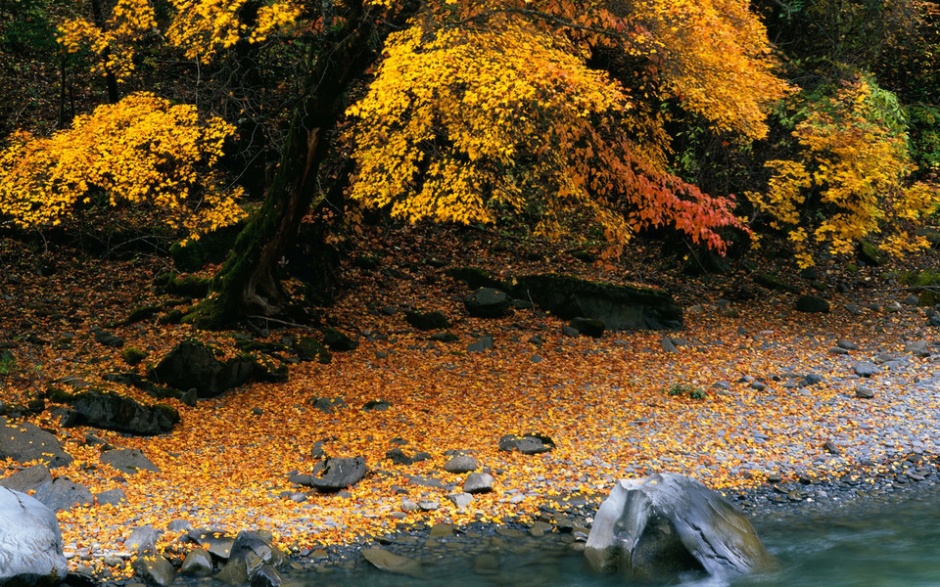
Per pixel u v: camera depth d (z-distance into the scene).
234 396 12.55
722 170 19.05
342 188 16.08
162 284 15.57
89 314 14.43
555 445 10.91
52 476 9.19
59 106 18.69
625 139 13.47
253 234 14.27
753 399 12.78
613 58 14.89
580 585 7.48
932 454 10.62
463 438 11.18
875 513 9.02
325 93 12.98
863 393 12.77
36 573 6.88
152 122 12.50
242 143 17.44
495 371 13.98
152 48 17.78
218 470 10.04
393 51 11.24
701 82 12.98
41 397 11.23
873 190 16.05
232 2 12.59
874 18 20.44
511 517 8.91
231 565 7.62
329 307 15.96
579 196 13.76
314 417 11.86
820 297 18.41
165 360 12.34
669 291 17.89
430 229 19.28
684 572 7.59
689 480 8.27
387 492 9.45
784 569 7.65
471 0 11.91
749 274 19.20
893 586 7.22
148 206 17.06
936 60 23.56
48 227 16.12
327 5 13.47
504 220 19.88
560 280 16.73
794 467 10.24
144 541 7.95
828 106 16.83
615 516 8.02
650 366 14.44
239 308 14.42
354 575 7.64
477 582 7.52
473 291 17.33
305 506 9.05
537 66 11.13
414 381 13.39
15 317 13.88
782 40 21.02
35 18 17.81
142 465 9.89
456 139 12.52
